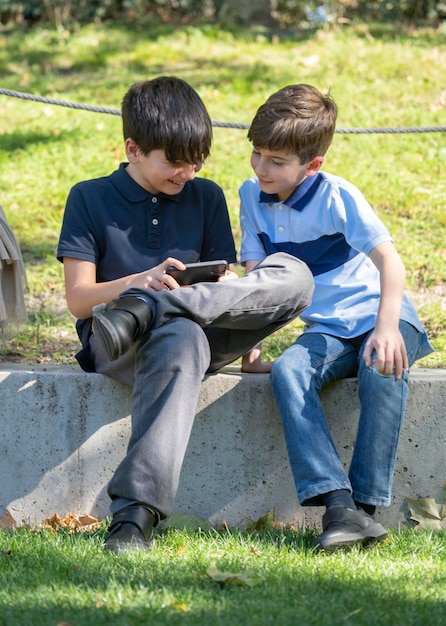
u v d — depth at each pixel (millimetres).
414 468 3434
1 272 3555
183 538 3113
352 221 3293
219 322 3016
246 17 11742
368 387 3174
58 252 3287
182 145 3123
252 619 2262
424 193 6387
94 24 11781
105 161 7109
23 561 2770
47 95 8938
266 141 3225
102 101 8711
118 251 3303
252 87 8766
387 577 2668
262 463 3434
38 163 7102
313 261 3412
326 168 6828
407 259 5430
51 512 3445
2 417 3418
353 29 11109
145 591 2428
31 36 11195
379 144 7297
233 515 3453
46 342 4430
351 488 3113
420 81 8789
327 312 3381
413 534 3256
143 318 2875
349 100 8242
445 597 2518
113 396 3396
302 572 2668
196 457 3439
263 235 3480
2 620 2250
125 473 2871
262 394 3406
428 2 11664
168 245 3346
